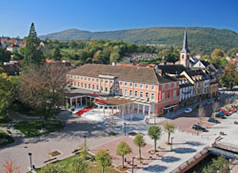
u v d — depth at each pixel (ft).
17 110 212.02
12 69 342.03
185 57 350.23
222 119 206.59
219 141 148.66
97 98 225.76
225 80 377.09
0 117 169.17
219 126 184.24
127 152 110.32
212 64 427.74
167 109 219.61
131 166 114.52
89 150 131.75
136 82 219.20
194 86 265.34
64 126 175.22
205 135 161.27
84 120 192.13
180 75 258.78
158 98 205.57
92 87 264.93
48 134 157.07
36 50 296.92
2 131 158.71
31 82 168.55
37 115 202.18
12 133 156.46
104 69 266.77
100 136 155.22
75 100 235.20
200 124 185.78
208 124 189.37
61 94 173.58
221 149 138.00
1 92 165.48
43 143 141.18
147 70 225.76
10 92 181.06
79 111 215.51
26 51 292.20
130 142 145.48
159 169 111.55
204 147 138.92
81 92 253.65
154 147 138.21
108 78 243.19
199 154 127.85
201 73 300.61
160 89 206.08
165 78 219.61
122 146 111.75
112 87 242.58
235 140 151.94
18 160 117.70
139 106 220.84
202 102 278.67
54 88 169.17
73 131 164.14
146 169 111.55
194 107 249.96
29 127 169.17
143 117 203.51
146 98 213.46
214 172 100.99
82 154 116.78
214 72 379.35
